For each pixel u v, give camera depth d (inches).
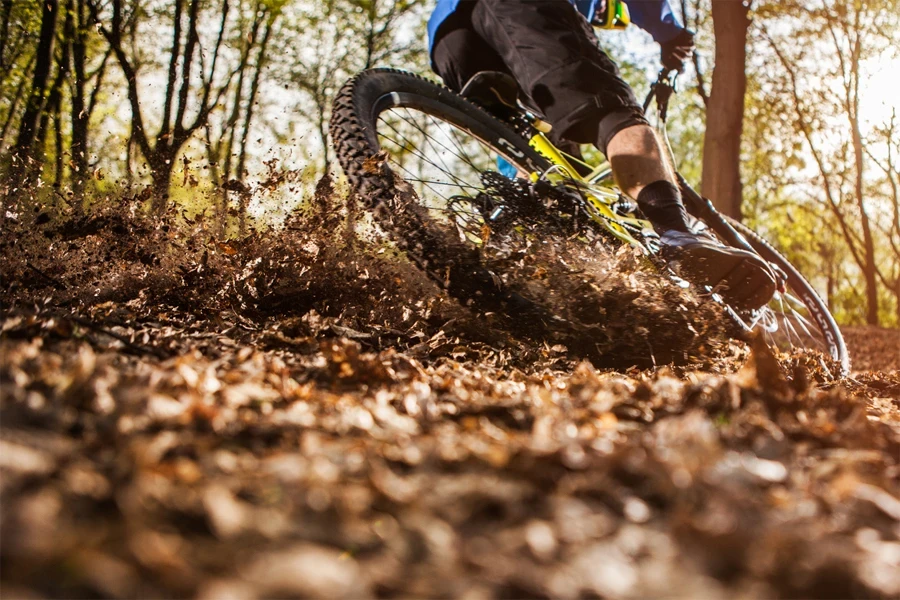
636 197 158.9
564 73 163.2
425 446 56.6
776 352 171.6
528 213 148.8
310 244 142.4
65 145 555.2
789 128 954.1
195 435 55.6
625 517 45.7
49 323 89.7
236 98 690.8
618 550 40.4
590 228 151.9
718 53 658.8
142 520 37.6
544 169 174.4
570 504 46.1
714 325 139.7
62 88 561.9
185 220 154.9
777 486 55.1
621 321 131.7
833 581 38.8
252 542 37.1
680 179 195.3
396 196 139.6
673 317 132.7
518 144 175.9
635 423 78.0
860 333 553.6
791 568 39.2
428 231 136.6
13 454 43.3
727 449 64.1
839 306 1541.6
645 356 131.8
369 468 50.0
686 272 149.8
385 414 71.2
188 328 123.4
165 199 157.3
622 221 166.2
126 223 151.1
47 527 33.4
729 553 40.5
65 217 154.9
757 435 69.5
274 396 74.8
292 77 725.3
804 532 43.9
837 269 1470.2
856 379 164.9
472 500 45.0
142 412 57.4
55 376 64.3
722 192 650.2
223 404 68.6
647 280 137.9
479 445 57.7
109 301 134.6
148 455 45.8
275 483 45.6
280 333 117.1
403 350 127.3
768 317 193.8
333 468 49.3
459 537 40.9
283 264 140.3
